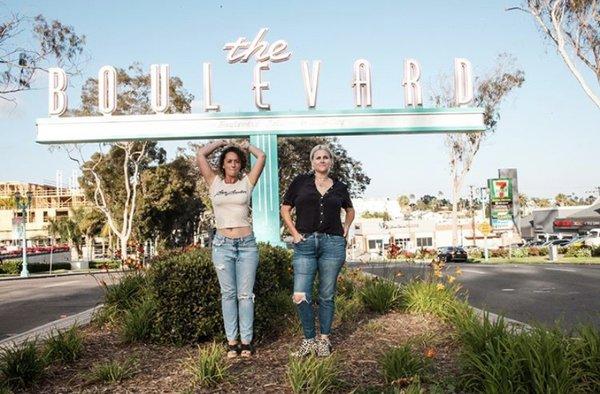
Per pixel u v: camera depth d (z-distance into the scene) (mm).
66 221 79812
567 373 3643
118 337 6477
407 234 87500
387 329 6375
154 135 19688
